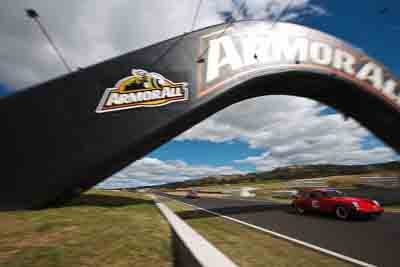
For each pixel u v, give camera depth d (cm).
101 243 410
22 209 996
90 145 1148
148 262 332
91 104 1197
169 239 466
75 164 1107
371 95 1723
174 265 326
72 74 1211
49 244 396
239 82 1459
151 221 689
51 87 1163
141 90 1291
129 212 920
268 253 505
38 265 301
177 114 1320
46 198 1041
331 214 1082
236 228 819
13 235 466
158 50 1389
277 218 1060
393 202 1623
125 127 1221
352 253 505
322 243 595
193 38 1464
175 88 1359
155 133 1259
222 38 1509
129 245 405
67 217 716
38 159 1064
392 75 1783
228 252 514
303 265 429
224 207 1627
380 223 892
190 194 3306
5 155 1027
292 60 1592
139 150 1293
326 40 1705
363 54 1756
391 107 1747
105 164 1162
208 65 1445
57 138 1110
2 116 1064
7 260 317
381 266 423
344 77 1670
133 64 1316
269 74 1517
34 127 1091
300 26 1678
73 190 1138
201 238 301
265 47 1572
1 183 998
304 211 1213
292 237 665
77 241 420
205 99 1385
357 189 2320
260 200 2339
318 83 1703
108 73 1266
